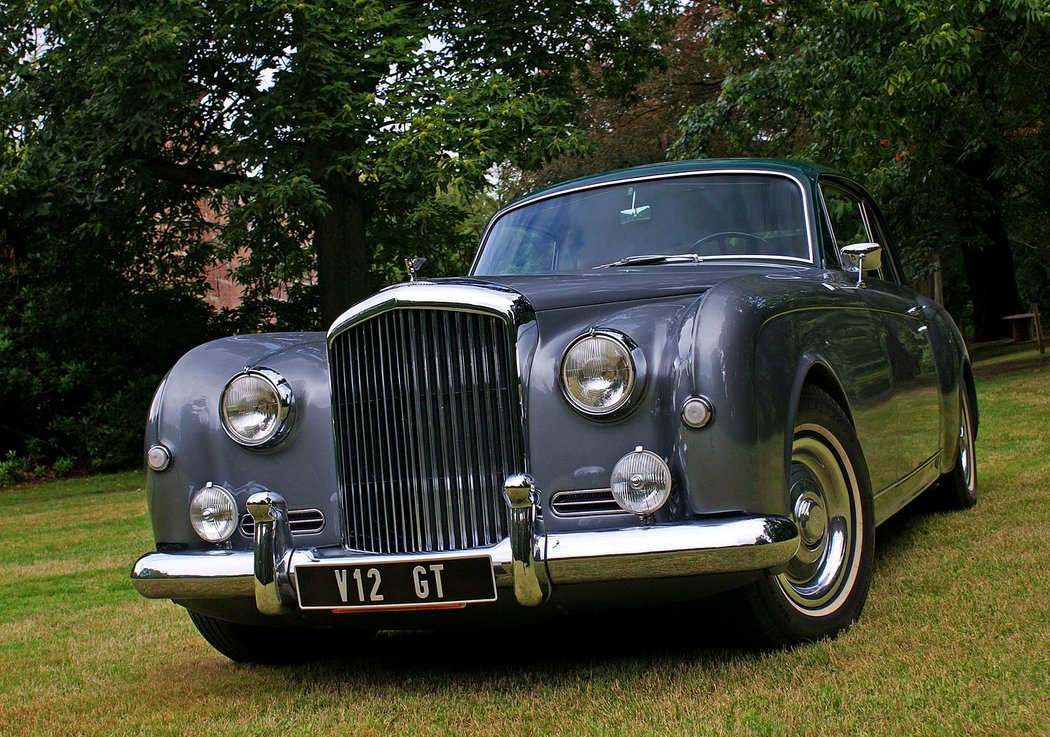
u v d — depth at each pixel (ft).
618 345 8.94
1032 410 29.17
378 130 42.98
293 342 11.22
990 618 9.80
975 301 68.80
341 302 49.42
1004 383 38.68
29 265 49.42
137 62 41.27
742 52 49.42
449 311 9.43
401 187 42.42
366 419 9.84
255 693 10.24
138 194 48.57
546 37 51.31
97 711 9.92
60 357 50.19
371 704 9.42
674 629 11.03
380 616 9.60
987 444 23.45
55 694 10.73
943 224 52.70
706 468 8.72
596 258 12.88
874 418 11.78
